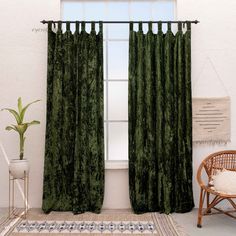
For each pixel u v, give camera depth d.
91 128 3.37
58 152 3.37
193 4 3.57
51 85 3.41
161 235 2.70
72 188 3.36
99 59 3.44
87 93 3.41
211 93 3.57
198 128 3.53
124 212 3.38
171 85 3.41
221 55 3.57
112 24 3.78
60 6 3.62
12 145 3.54
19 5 3.57
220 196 2.76
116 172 3.52
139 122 3.38
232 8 3.59
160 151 3.36
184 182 3.36
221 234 2.72
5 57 3.55
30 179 3.52
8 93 3.53
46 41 3.56
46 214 3.28
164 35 3.50
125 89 3.77
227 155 3.32
